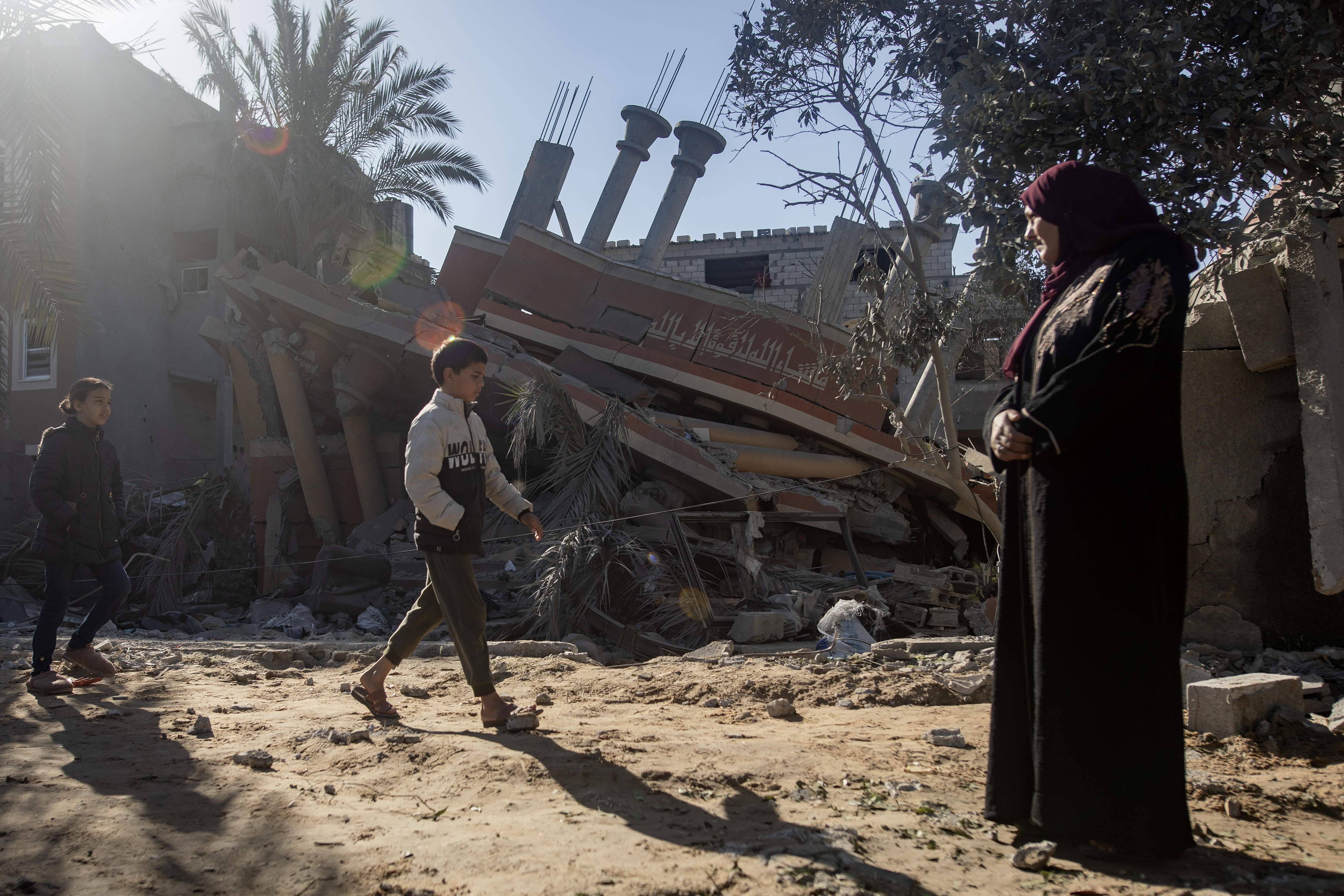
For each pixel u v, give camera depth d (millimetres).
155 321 24031
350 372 14664
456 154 22375
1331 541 5801
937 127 7578
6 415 14227
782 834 2627
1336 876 2293
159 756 3572
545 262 14852
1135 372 2289
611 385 14031
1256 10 6434
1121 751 2338
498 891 2227
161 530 16438
